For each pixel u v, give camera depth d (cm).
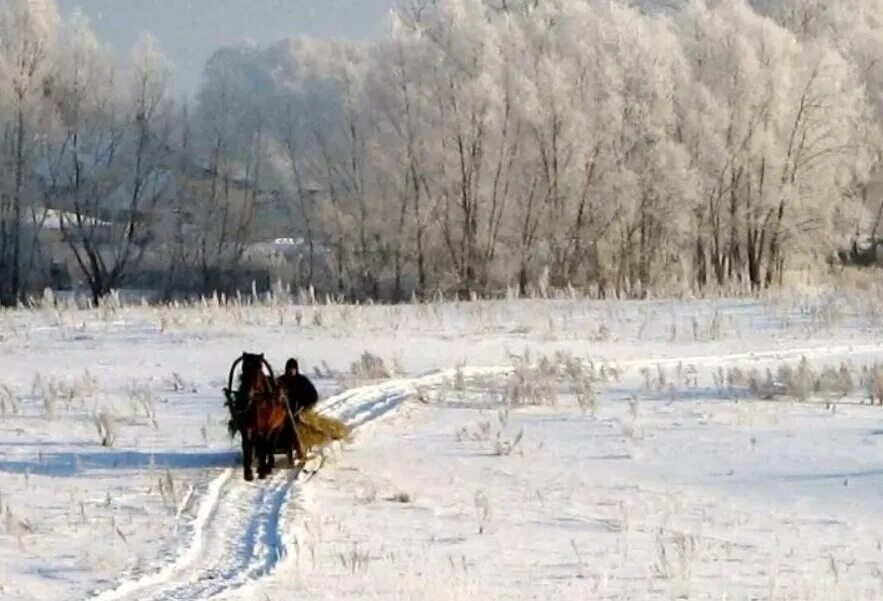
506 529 1219
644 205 5431
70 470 1435
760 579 1031
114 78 5581
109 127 5547
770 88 5491
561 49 5556
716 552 1140
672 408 2047
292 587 952
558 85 5338
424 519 1252
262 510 1256
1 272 5497
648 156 5384
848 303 3641
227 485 1377
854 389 2261
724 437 1789
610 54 5481
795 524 1288
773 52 5584
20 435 1670
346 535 1165
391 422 1891
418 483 1447
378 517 1255
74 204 5469
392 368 2417
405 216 5466
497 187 5375
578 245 5416
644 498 1400
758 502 1398
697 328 3173
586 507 1343
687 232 5475
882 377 2133
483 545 1143
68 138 5472
